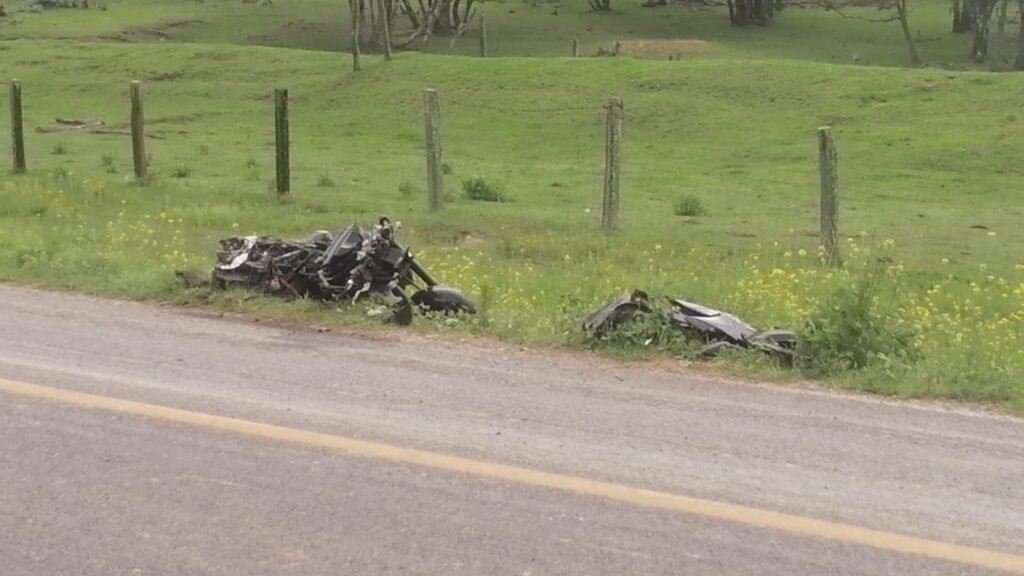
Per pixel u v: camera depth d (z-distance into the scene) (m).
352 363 7.94
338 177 25.23
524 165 28.86
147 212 18.02
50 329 8.92
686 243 16.89
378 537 4.91
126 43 53.12
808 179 26.50
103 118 37.44
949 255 17.17
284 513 5.16
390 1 59.44
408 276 10.07
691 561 4.74
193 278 10.56
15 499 5.30
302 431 6.29
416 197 21.94
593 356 8.35
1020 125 31.16
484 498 5.36
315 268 10.01
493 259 14.97
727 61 40.50
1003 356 8.80
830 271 13.68
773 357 8.20
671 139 33.09
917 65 58.81
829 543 4.95
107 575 4.54
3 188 20.30
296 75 43.00
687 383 7.62
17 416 6.50
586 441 6.25
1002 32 68.50
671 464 5.91
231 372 7.60
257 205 19.47
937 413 7.03
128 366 7.70
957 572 4.70
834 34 69.69
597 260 14.84
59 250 12.77
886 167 28.20
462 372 7.74
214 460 5.82
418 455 5.93
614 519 5.15
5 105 39.78
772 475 5.78
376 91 39.97
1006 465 6.03
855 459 6.07
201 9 70.88
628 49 59.16
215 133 34.56
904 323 9.29
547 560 4.71
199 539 4.88
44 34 58.72
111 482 5.51
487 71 40.84
